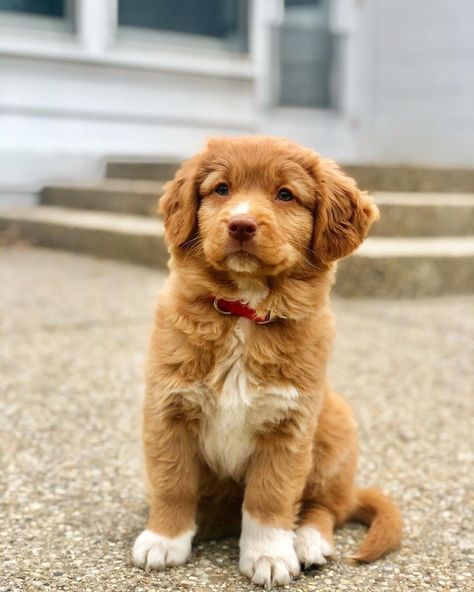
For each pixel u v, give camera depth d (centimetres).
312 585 57
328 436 66
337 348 123
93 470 77
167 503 61
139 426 86
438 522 68
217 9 252
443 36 269
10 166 233
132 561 60
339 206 66
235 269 59
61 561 59
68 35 234
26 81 231
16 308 143
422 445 87
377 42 284
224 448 62
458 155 268
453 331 135
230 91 256
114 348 120
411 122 279
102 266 184
